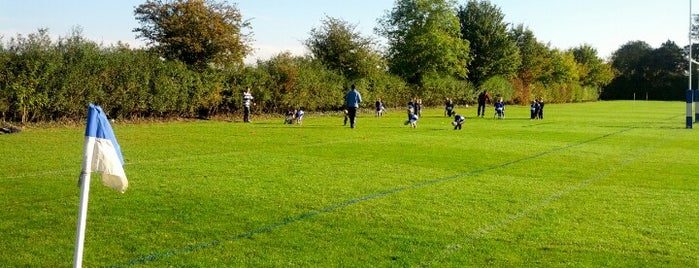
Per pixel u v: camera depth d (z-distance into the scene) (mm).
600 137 23156
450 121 33031
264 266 6371
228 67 33656
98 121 5383
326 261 6566
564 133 25047
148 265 6328
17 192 9844
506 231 7930
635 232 7941
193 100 30812
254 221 8273
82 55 25453
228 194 10047
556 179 12352
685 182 12086
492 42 69000
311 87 38781
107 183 5609
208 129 24172
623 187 11422
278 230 7824
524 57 80312
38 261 6395
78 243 5266
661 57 113625
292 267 6348
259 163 13961
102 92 26125
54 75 24047
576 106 68938
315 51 46219
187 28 32500
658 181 12195
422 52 55781
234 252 6840
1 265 6238
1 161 13266
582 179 12383
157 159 14305
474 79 69125
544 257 6812
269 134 22156
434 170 13383
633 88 113812
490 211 9125
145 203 9188
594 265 6547
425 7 55844
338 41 45594
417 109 38000
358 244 7242
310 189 10680
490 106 64812
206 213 8656
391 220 8461
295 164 13930
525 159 15672
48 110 24203
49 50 24188
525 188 11188
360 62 45812
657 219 8695
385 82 48156
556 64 85625
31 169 12234
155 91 28719
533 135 23812
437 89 56969
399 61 56688
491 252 6977
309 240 7383
